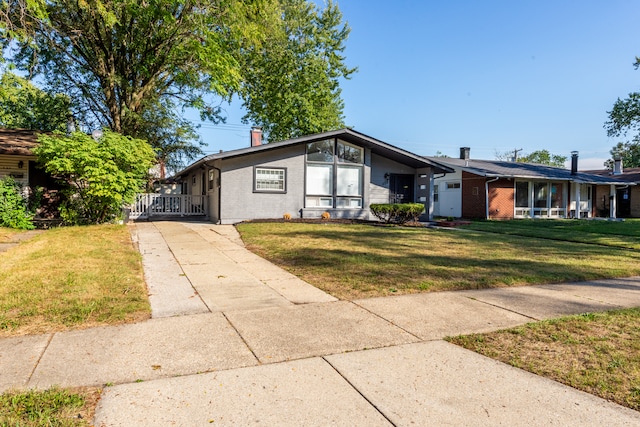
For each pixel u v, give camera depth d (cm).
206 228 1345
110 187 1180
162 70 1905
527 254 902
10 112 2138
